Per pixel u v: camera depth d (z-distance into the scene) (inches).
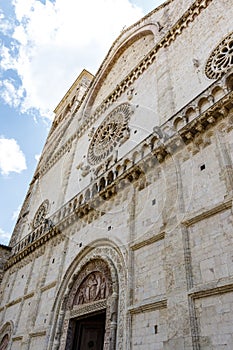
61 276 800.9
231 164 475.5
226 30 714.2
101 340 709.9
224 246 416.5
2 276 1259.2
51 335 701.3
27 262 1091.3
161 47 971.9
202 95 603.5
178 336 401.1
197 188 515.2
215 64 682.8
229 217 430.9
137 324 488.7
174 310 427.2
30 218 1407.5
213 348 360.2
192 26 868.6
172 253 484.4
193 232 477.7
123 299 545.3
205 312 392.5
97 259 693.3
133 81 1062.4
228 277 385.7
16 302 1003.3
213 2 829.8
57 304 751.1
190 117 613.9
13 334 890.7
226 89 555.8
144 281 519.8
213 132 538.9
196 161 548.1
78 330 692.7
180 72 797.9
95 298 637.9
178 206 526.6
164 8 1151.0
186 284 431.2
